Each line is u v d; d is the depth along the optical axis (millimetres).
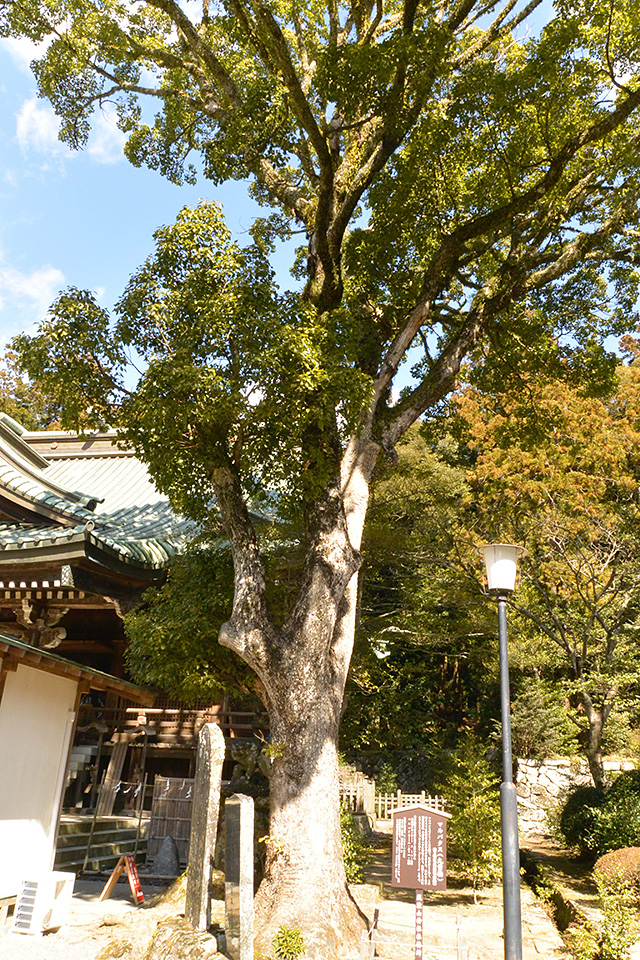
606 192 11375
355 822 12750
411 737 22922
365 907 9008
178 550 13664
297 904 6742
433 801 17500
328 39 11602
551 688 19766
